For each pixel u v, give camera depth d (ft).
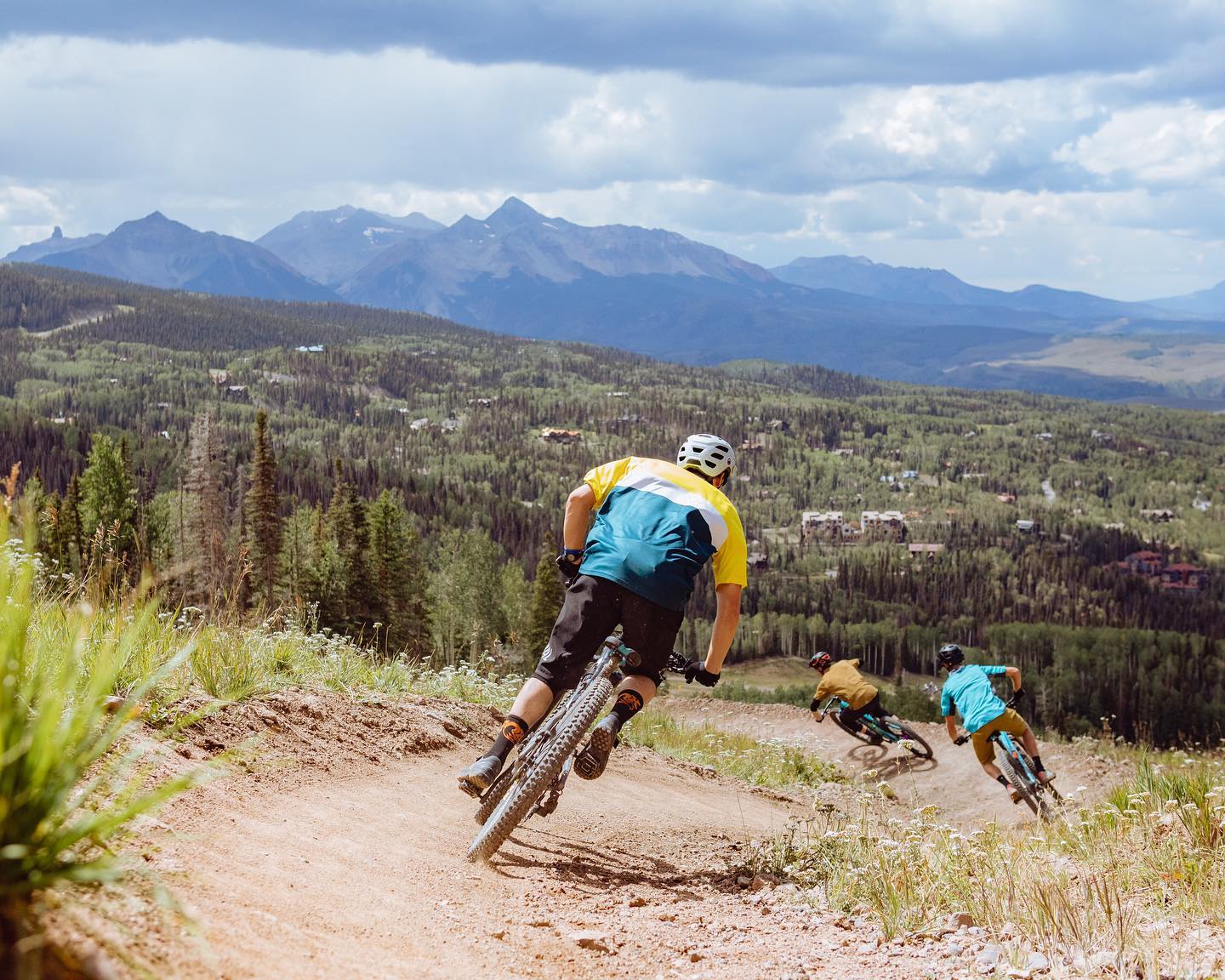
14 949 5.32
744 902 14.16
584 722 14.37
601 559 14.83
